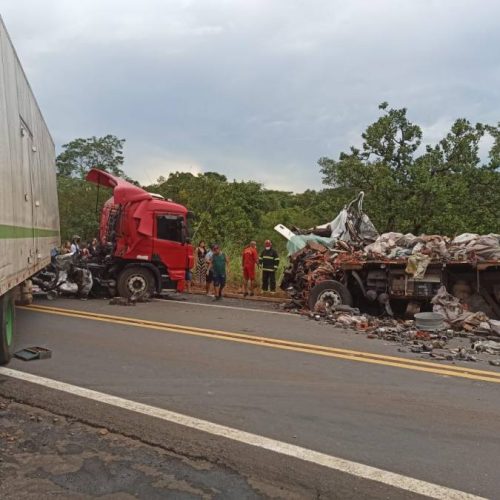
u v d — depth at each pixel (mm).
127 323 10578
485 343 9188
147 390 6066
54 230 14000
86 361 7387
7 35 6719
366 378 6801
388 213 18875
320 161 25484
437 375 7035
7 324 7047
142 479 3912
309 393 6090
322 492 3781
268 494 3730
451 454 4469
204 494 3703
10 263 6543
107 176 16016
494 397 6094
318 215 21516
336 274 13219
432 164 19469
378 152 20250
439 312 11133
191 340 8992
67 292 14820
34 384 6203
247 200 39438
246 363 7441
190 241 15648
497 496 3766
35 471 4016
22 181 7777
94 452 4367
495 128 19656
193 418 5172
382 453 4461
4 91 6410
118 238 14938
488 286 11453
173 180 41500
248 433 4824
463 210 18734
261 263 18156
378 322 11352
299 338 9445
